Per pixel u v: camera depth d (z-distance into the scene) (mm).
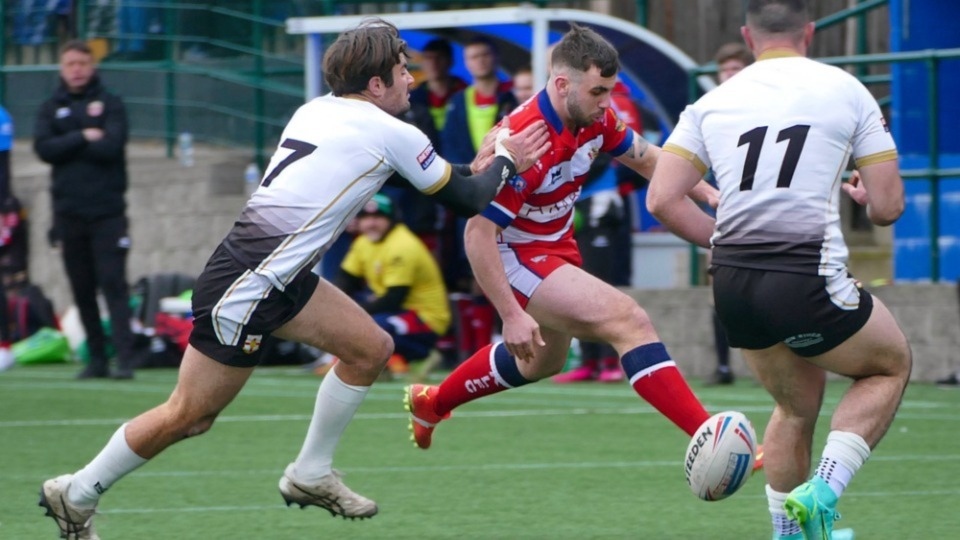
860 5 49094
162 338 48469
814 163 17016
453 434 32250
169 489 25094
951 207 43312
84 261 42344
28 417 35094
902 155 44188
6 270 53250
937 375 42594
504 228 20219
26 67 64125
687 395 19500
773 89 17359
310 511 22922
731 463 17906
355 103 18625
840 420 17406
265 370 48469
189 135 60812
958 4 47375
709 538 20609
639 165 21562
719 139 17469
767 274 17078
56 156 40688
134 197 59000
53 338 51906
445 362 45656
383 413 36000
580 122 20188
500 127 20109
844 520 21766
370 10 55500
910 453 28672
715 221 18000
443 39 46719
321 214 18094
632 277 47438
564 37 20344
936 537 20406
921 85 43812
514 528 21438
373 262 42031
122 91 62500
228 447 30219
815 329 17062
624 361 19828
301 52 59312
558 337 21172
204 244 56062
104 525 21750
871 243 50375
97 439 31359
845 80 17344
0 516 22484
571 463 27859
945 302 42344
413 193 45125
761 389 40438
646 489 24891
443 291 42375
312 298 18828
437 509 23078
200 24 61625
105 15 63406
